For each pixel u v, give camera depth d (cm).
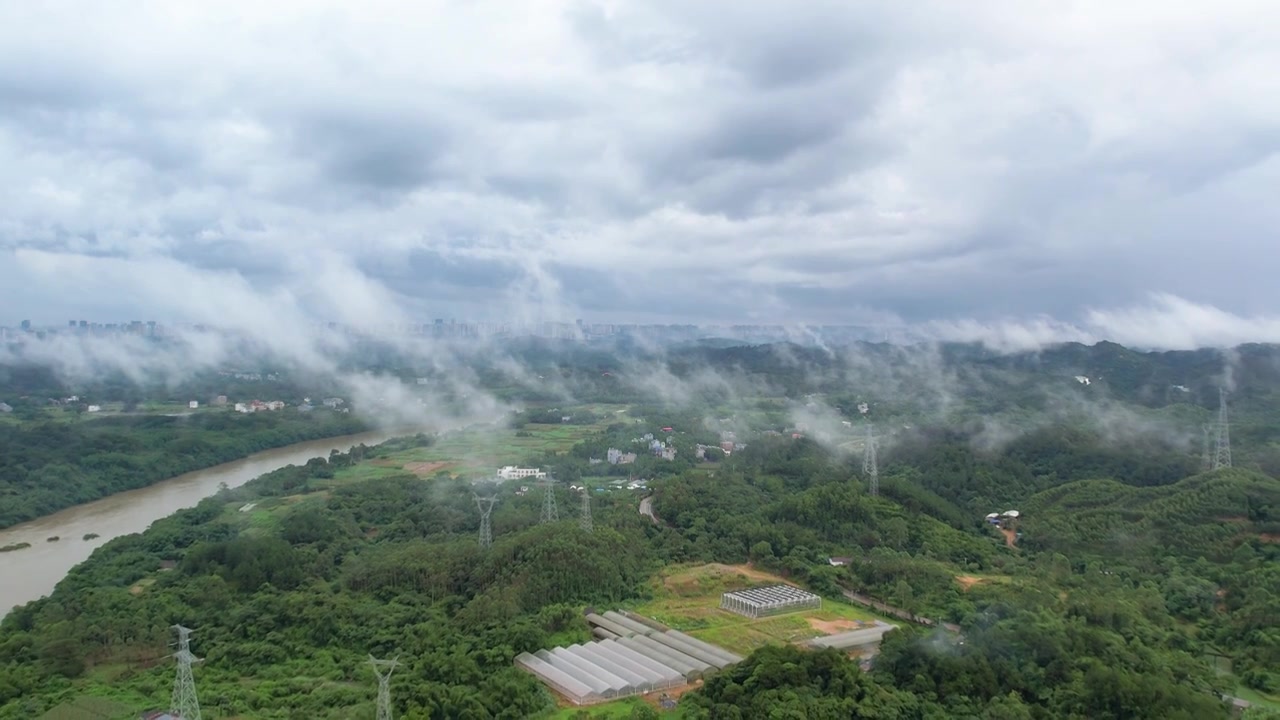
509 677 14538
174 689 14375
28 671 15575
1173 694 12562
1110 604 16238
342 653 16738
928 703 13250
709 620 18100
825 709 12606
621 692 14388
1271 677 14300
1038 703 13375
